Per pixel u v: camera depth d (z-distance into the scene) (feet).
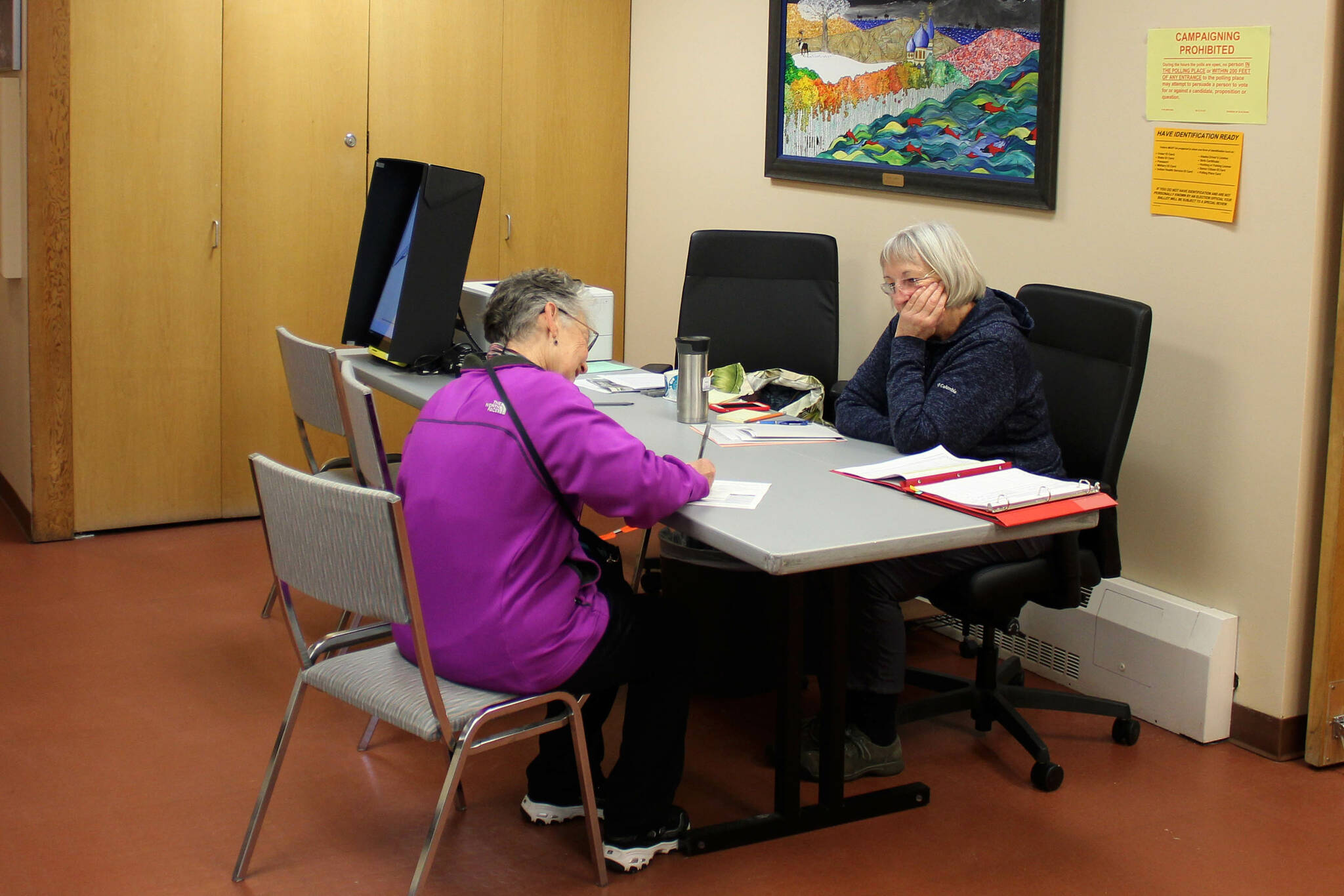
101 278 13.64
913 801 8.57
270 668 10.69
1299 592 9.26
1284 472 9.18
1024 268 11.29
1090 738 9.83
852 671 8.68
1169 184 9.82
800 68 13.61
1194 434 9.84
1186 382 9.86
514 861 7.77
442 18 15.17
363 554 6.32
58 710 9.69
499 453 6.82
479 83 15.58
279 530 6.81
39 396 13.55
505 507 6.82
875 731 8.94
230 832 8.00
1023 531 7.28
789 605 7.88
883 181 12.69
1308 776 9.20
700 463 7.74
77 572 12.93
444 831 8.11
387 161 12.07
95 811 8.19
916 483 7.78
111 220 13.56
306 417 10.62
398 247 12.10
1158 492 10.18
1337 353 8.77
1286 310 9.05
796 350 12.87
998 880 7.66
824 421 12.73
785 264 12.89
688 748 9.46
